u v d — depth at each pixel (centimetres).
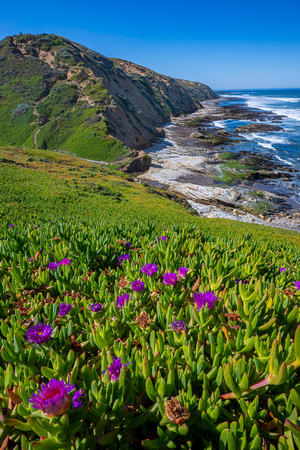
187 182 5009
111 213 1916
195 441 170
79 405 145
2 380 180
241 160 5884
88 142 6994
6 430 161
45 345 199
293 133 8838
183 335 202
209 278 299
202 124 11794
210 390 179
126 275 332
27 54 10375
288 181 4778
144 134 8525
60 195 2266
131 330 243
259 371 182
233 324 234
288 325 234
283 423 168
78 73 9300
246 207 3944
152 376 180
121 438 158
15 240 429
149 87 14938
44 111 8312
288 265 477
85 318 256
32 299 275
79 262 395
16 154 5041
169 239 472
